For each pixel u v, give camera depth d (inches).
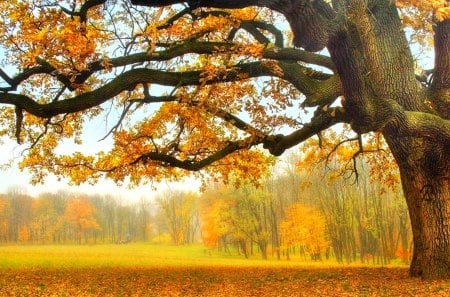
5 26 427.5
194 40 463.2
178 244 3907.5
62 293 497.7
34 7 414.0
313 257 2389.3
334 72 465.1
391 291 409.7
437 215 484.7
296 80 469.7
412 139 481.1
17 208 4429.1
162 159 604.1
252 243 2768.2
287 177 2618.1
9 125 677.3
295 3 302.5
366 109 377.4
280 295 427.2
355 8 427.2
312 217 2253.9
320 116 504.1
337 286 471.8
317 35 317.4
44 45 386.6
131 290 519.2
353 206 2118.6
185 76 461.4
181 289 512.7
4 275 789.9
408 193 513.0
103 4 445.7
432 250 484.1
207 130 636.1
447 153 473.7
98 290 528.1
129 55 452.8
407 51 485.4
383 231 2039.9
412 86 483.5
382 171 849.5
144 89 546.9
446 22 476.1
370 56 478.9
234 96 560.1
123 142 608.1
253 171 705.6
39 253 2016.5
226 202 2501.2
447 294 367.9
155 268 1050.7
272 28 525.7
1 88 420.8
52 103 427.8
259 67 474.6
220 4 300.0
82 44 383.9
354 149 853.2
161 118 631.8
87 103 430.3
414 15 394.0
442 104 494.3
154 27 419.2
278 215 2682.1
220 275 722.2
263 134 542.6
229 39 529.3
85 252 2319.1
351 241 2256.4
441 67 495.8
